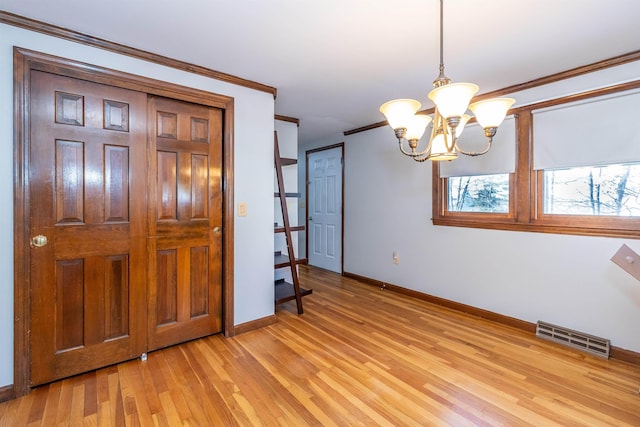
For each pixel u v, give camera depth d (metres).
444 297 3.32
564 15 1.65
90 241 1.97
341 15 1.66
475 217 3.05
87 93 1.93
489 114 1.43
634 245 2.13
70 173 1.89
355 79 2.56
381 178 4.04
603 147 2.22
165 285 2.30
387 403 1.71
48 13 1.65
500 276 2.85
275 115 3.63
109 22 1.73
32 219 1.78
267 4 1.56
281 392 1.81
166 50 2.07
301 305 3.10
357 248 4.42
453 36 1.88
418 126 1.62
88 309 1.98
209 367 2.07
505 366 2.10
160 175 2.24
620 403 1.71
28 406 1.67
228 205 2.53
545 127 2.54
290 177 3.98
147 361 2.14
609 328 2.24
